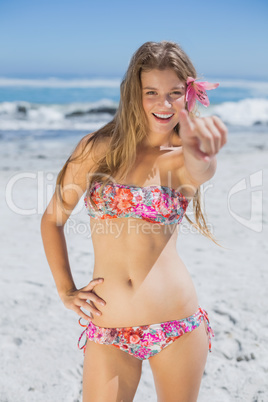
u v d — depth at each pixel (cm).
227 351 401
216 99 3941
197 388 232
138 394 349
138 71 237
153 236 237
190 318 234
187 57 240
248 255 635
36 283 549
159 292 231
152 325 228
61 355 400
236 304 487
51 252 252
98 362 229
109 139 249
